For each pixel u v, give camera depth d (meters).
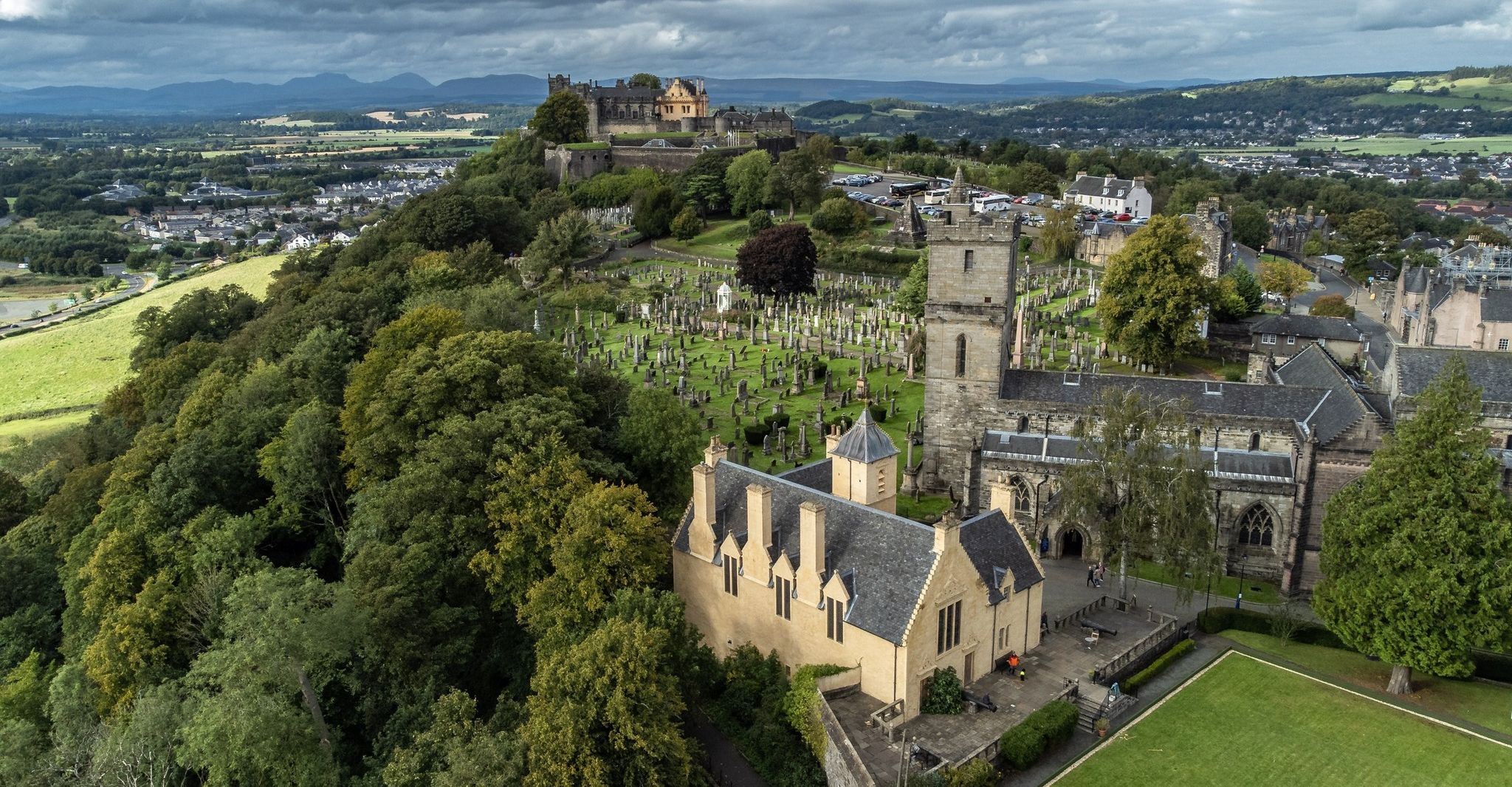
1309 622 86.19
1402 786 66.50
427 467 88.44
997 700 74.12
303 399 129.12
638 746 62.44
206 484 110.50
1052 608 90.19
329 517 109.44
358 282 186.00
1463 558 69.62
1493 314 155.62
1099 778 67.50
